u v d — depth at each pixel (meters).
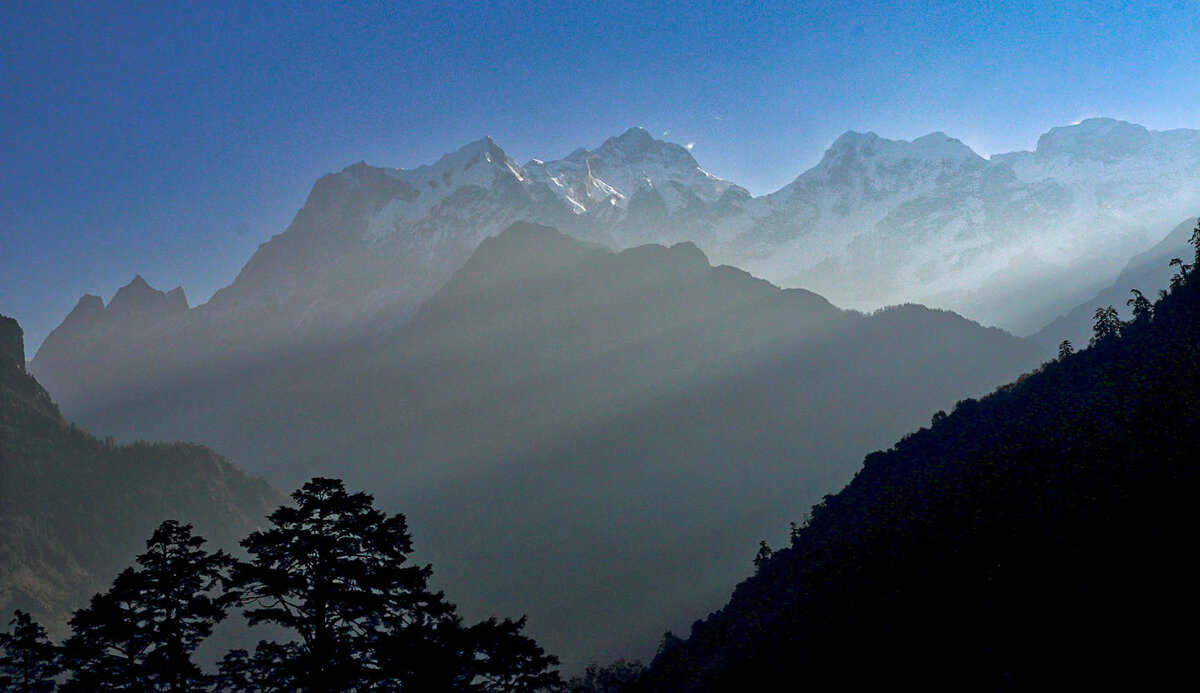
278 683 39.84
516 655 44.19
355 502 41.94
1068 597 53.09
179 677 41.28
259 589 40.91
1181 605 46.41
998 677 49.81
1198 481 54.75
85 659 40.34
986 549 63.88
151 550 41.62
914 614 63.19
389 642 39.81
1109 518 57.12
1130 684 42.81
